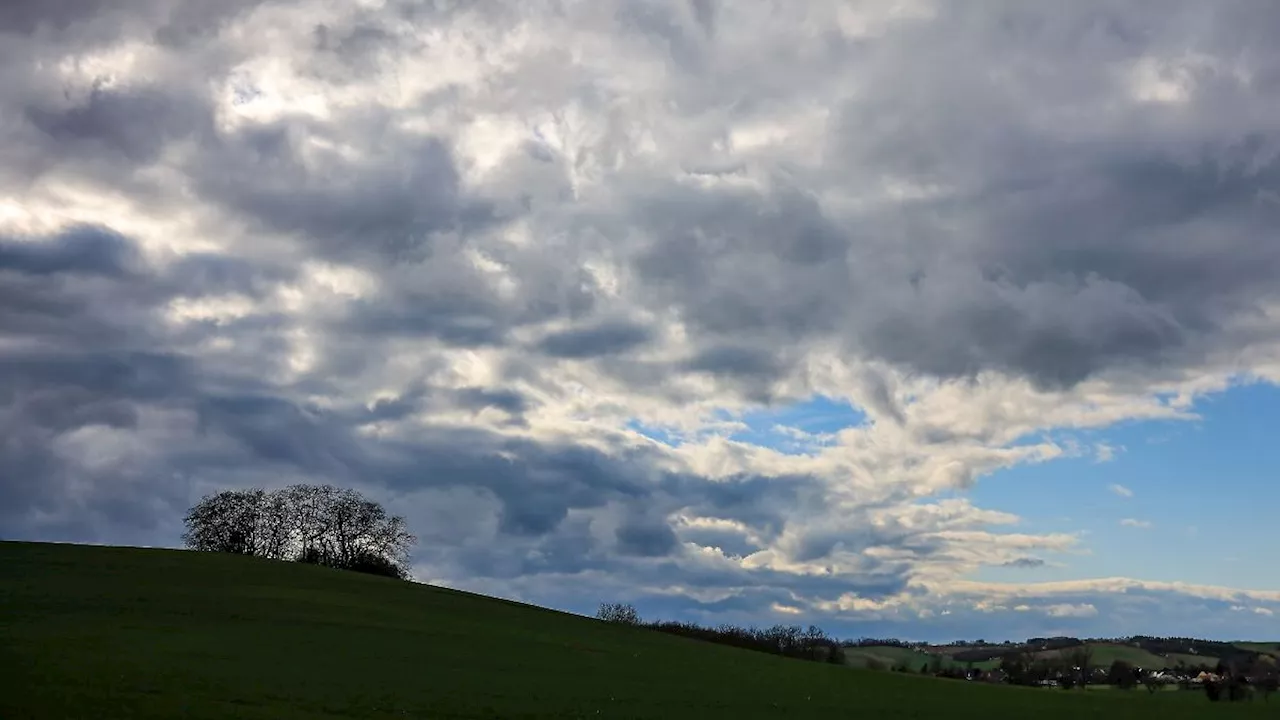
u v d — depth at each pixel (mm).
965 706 72312
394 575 149125
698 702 61219
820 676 84062
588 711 53594
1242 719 73688
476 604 102688
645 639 96750
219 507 144000
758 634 140125
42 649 55312
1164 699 86938
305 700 48219
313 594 93250
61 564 96312
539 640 84625
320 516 147875
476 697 54312
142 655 56406
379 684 55219
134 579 91062
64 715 39469
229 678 51812
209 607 79000
